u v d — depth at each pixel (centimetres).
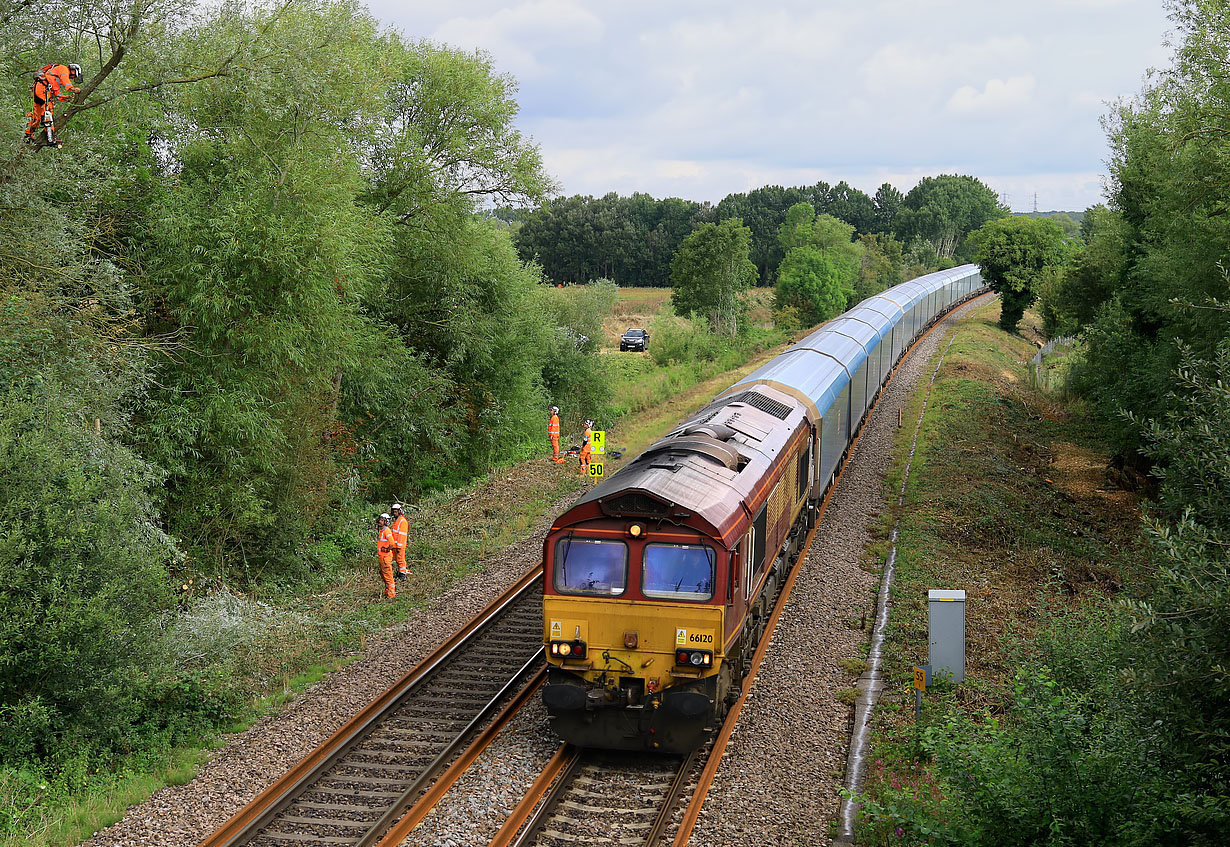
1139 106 2405
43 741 1086
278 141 1848
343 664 1456
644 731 1095
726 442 1445
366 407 2447
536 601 1733
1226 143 1853
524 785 1046
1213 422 873
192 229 1683
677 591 1089
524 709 1273
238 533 1788
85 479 1184
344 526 2159
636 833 956
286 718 1259
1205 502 843
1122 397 2703
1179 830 731
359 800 1032
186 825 977
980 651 1450
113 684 1137
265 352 1750
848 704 1277
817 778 1073
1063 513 2405
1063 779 818
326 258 1794
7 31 1426
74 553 1125
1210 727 718
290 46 1683
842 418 2411
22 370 1309
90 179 1497
